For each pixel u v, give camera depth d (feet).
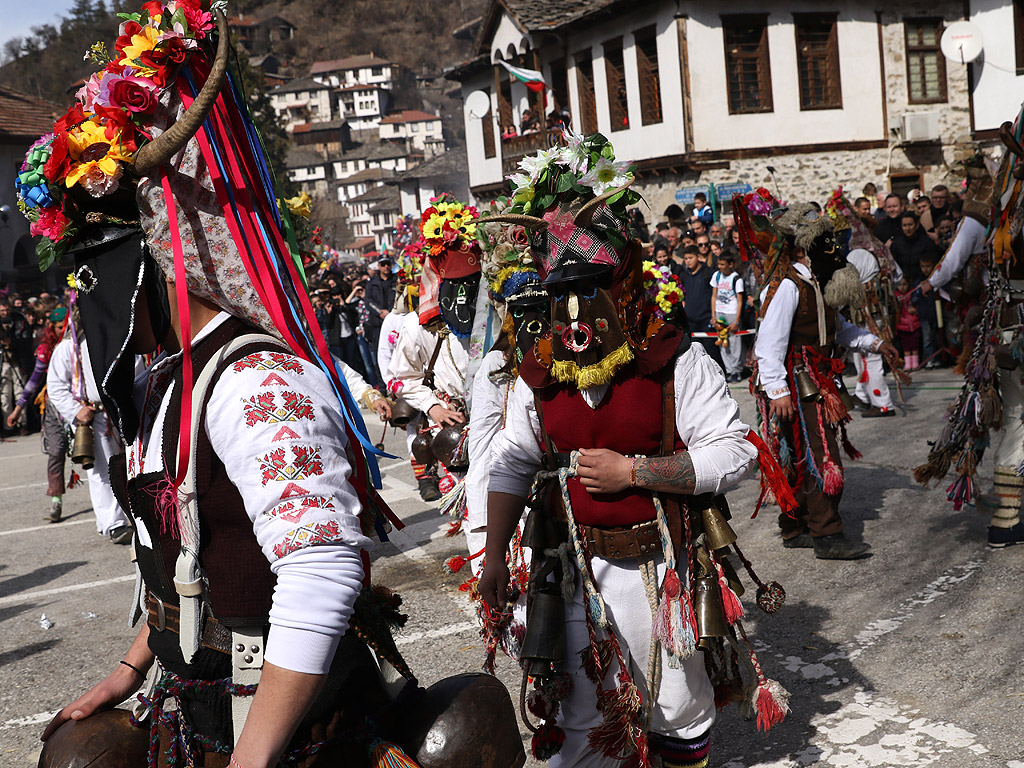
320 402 5.08
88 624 17.67
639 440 7.55
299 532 4.75
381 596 5.83
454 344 18.30
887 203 38.93
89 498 31.45
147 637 6.33
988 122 74.28
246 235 5.24
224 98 5.49
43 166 5.14
